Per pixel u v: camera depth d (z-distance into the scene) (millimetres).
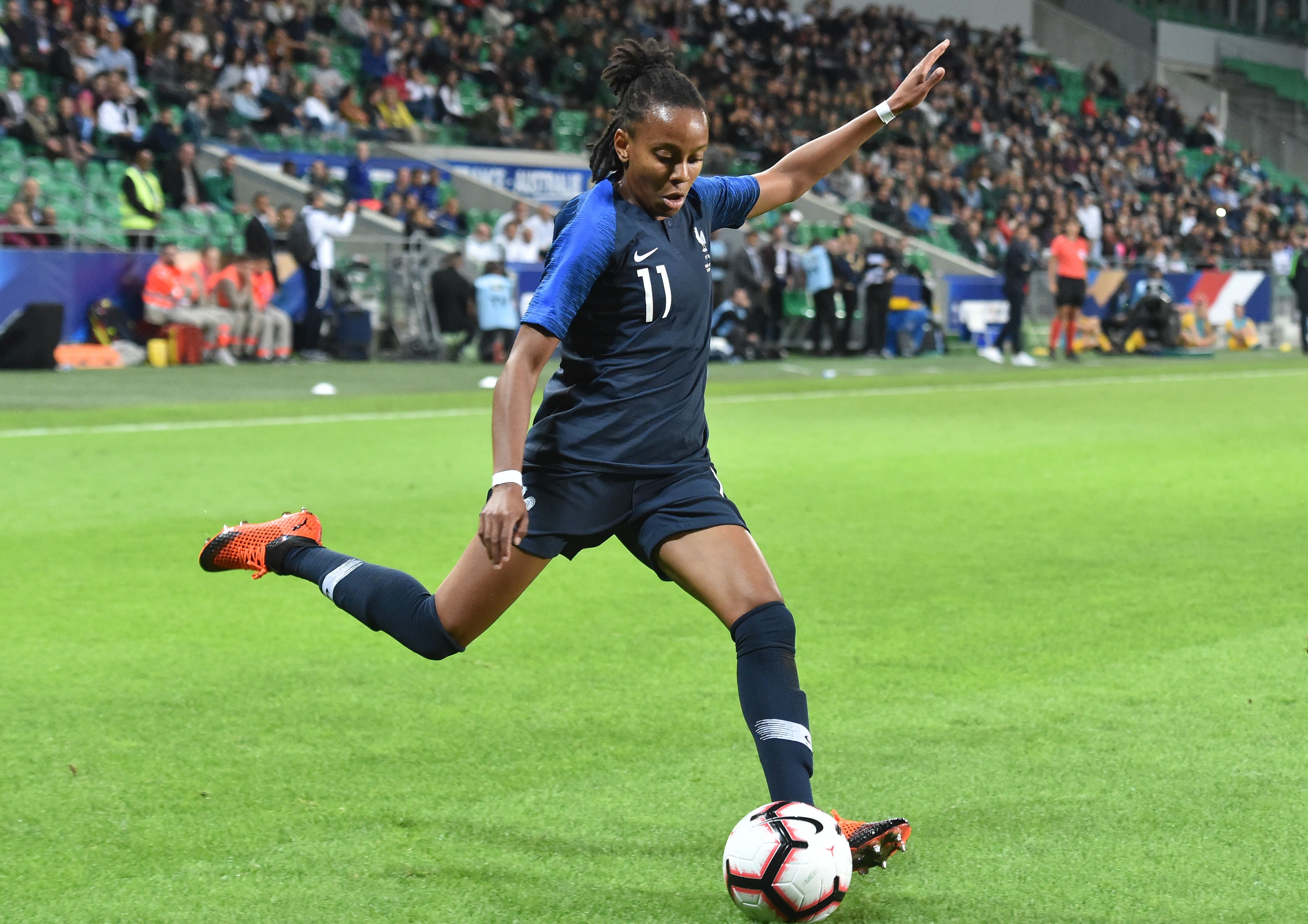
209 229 28469
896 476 14211
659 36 42531
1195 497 13016
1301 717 6434
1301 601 8883
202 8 33312
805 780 4418
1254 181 55719
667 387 4773
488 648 7691
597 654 7566
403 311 28625
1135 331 35656
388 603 5062
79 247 26891
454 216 31891
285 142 33625
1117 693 6855
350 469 14164
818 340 31844
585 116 40719
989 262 40281
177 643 7738
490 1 41688
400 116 36125
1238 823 5141
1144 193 51156
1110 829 5090
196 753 5945
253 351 26562
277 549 5426
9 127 28016
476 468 14336
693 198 4973
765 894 4191
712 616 8453
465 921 4328
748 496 12914
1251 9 66000
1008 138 48781
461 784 5570
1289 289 41062
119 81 30250
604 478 4746
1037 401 22766
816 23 48094
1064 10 61188
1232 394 24312
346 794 5465
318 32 37250
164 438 16297
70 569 9547
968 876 4676
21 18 30000
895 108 5379
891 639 7906
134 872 4723
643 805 5348
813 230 38000
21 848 4926
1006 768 5754
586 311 4695
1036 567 9875
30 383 22109
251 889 4582
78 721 6379
